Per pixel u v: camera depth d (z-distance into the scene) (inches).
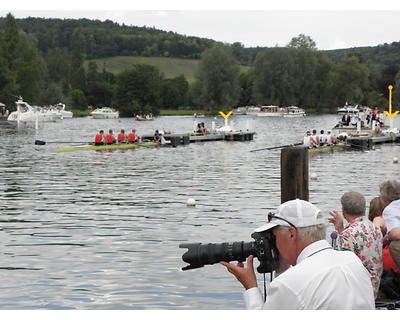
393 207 372.8
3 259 588.1
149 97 6186.0
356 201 354.6
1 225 755.4
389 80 6855.3
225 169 1443.2
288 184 522.6
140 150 2009.1
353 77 5821.9
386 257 389.1
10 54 5221.5
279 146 2107.5
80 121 4923.7
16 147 2156.7
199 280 517.7
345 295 203.5
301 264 209.2
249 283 234.7
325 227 216.8
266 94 5620.1
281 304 205.8
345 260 210.2
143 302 464.4
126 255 604.1
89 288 497.7
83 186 1134.4
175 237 688.4
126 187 1120.8
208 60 5305.1
